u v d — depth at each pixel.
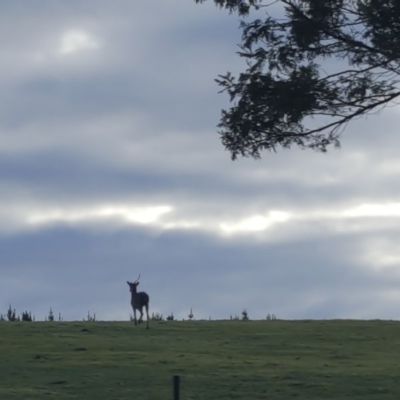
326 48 27.70
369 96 27.53
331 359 42.91
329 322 57.66
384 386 35.50
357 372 38.81
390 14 25.72
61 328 53.25
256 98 27.44
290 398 33.25
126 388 34.56
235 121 27.77
